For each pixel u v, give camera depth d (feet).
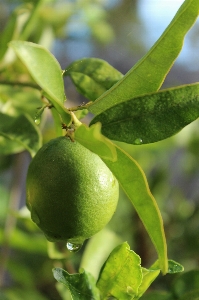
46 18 2.18
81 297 1.23
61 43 2.95
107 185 1.16
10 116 1.49
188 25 1.14
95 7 2.60
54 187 1.14
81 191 1.14
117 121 1.16
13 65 1.87
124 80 1.19
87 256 1.56
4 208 2.63
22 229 2.32
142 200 1.12
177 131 1.16
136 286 1.23
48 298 2.15
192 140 2.58
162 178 2.40
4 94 1.77
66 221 1.14
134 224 2.26
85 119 2.02
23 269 2.11
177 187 2.65
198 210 2.45
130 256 1.21
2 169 2.27
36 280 2.30
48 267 2.31
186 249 2.39
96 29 2.72
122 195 2.35
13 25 1.76
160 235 1.12
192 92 1.15
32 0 1.74
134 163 1.11
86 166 1.15
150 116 1.16
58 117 1.28
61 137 1.18
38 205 1.15
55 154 1.15
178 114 1.15
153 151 2.52
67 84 2.77
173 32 1.15
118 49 3.28
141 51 3.31
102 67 1.42
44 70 1.11
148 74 1.18
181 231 2.41
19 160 2.26
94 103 1.20
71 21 2.38
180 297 1.35
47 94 1.13
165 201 2.49
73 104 2.42
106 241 1.60
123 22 3.26
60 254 1.67
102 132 1.16
